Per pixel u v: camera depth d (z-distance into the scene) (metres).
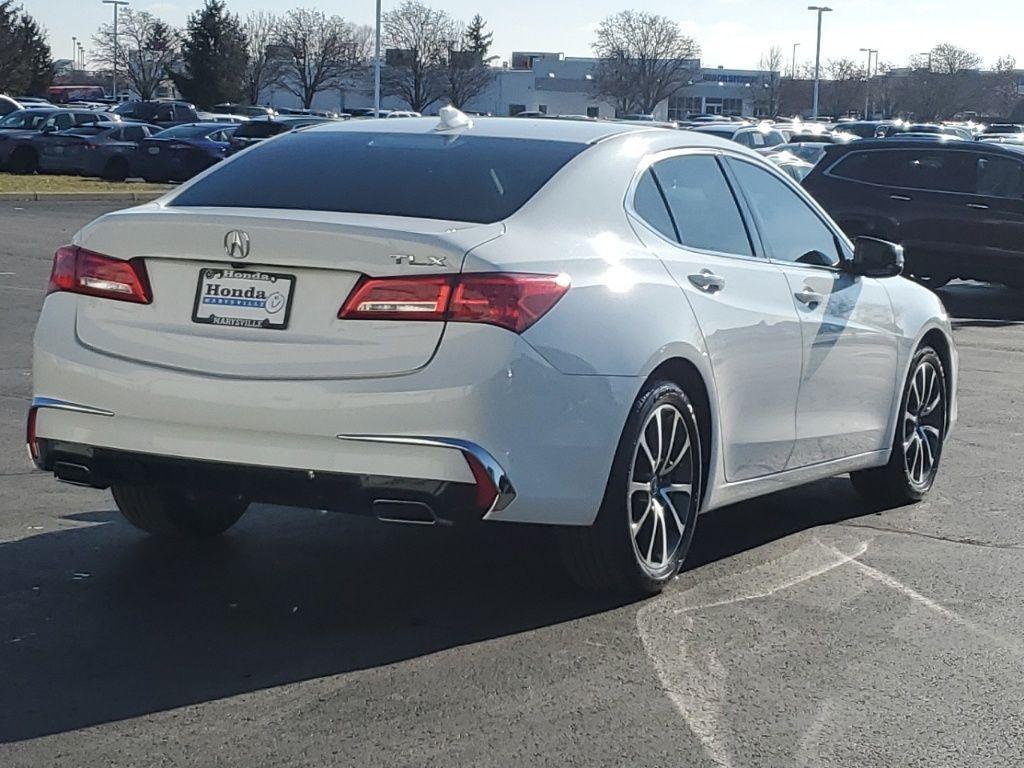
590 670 4.54
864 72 105.06
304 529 6.20
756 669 4.61
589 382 4.73
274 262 4.61
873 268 6.49
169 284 4.78
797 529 6.50
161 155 32.62
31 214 23.95
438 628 4.91
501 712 4.17
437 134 5.62
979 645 4.92
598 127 5.75
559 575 5.58
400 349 4.48
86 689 4.29
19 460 7.28
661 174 5.59
